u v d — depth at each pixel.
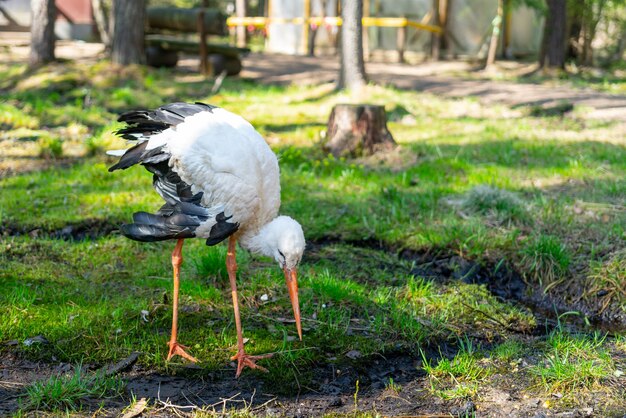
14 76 13.16
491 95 13.33
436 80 15.01
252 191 4.21
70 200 7.00
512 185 7.54
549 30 17.00
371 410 3.90
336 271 5.66
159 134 4.34
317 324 4.79
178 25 14.37
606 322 5.31
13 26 20.91
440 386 4.19
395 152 8.82
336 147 8.84
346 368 4.32
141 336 4.55
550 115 11.59
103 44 19.44
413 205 7.04
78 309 4.77
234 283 4.41
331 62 17.84
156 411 3.80
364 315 4.96
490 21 19.62
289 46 21.20
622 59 20.98
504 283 5.85
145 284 5.25
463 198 7.12
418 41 20.05
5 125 10.14
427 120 10.93
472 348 4.68
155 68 14.28
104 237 6.23
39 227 6.37
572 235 6.22
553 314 5.48
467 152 8.84
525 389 4.15
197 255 5.71
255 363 4.32
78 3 20.62
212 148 4.20
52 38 13.88
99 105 11.51
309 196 7.28
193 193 4.30
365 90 12.31
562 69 16.88
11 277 5.25
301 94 12.69
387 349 4.55
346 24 12.50
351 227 6.54
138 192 7.30
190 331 4.64
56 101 11.73
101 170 8.00
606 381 4.21
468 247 6.09
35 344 4.34
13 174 8.01
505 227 6.46
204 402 3.92
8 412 3.71
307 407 3.92
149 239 4.10
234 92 12.62
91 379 4.01
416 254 6.18
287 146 9.21
